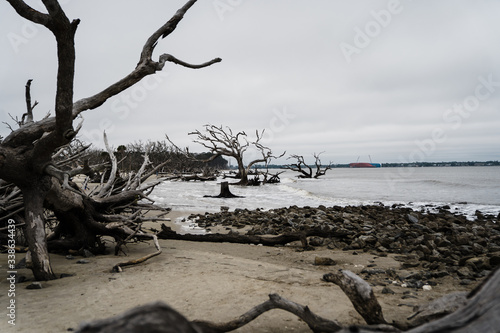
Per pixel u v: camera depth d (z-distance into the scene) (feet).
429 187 128.67
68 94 15.21
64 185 17.06
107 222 24.84
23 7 13.07
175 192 105.70
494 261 19.51
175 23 21.22
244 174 148.25
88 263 20.61
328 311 12.11
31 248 17.01
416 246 27.61
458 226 39.34
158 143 193.26
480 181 160.76
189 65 23.16
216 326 8.53
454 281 17.70
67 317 11.37
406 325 8.65
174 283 15.94
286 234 30.01
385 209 59.00
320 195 100.83
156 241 23.09
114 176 29.78
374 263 22.71
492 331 4.61
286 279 16.98
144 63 20.34
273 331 10.38
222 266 20.02
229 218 47.93
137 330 3.11
